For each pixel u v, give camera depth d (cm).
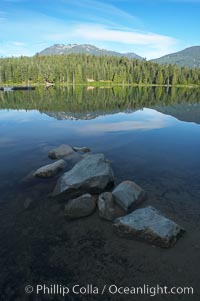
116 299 1070
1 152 2900
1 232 1479
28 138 3544
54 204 1761
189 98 9006
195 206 1708
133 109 6259
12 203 1778
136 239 1380
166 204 1733
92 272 1199
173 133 3794
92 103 7338
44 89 13338
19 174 2266
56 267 1234
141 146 3123
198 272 1180
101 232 1465
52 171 2198
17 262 1267
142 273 1183
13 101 7850
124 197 1644
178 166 2441
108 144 3228
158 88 15625
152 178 2159
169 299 1065
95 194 1834
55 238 1427
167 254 1281
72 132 3903
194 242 1361
